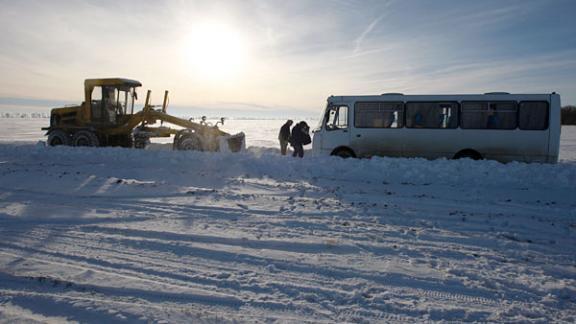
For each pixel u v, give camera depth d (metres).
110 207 7.63
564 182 10.16
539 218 7.17
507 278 4.57
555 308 3.90
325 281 4.47
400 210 7.65
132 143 18.62
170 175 11.16
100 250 5.38
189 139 17.17
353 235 6.08
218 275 4.61
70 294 4.10
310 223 6.69
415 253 5.35
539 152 13.44
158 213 7.25
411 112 14.41
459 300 4.05
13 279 4.43
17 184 9.55
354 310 3.84
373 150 14.77
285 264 4.94
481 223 6.83
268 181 10.71
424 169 11.43
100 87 17.92
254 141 36.34
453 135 14.04
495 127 13.73
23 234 6.00
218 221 6.78
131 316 3.68
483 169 11.09
